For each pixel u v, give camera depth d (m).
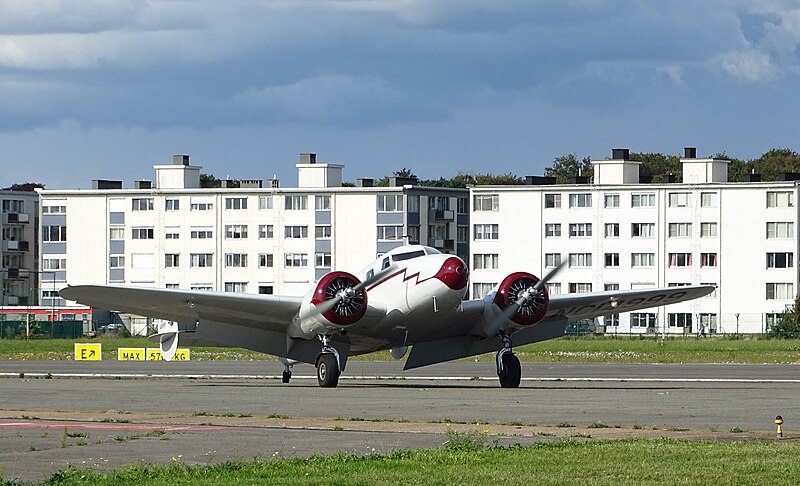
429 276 76.69
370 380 91.31
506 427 48.03
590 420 51.53
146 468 35.06
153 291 74.56
